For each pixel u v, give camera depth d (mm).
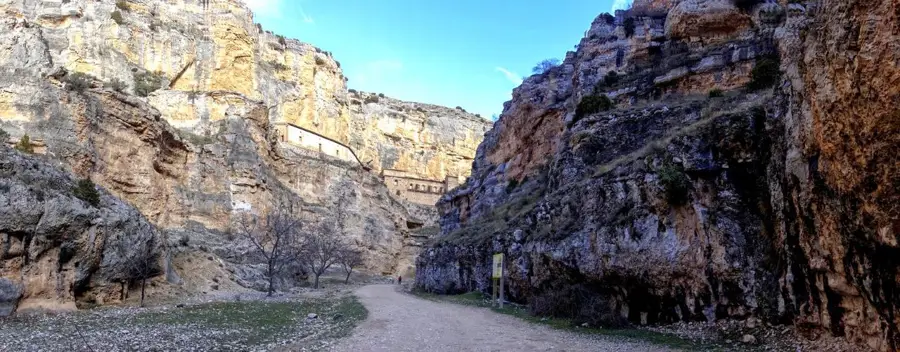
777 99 18422
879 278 12078
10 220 25344
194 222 66875
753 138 20203
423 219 117562
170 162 67125
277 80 113125
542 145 53875
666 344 18062
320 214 88250
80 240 28938
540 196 41688
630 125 32312
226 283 46406
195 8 102062
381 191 105812
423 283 52719
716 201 20172
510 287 33188
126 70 86875
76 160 49156
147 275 35406
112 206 33656
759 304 18188
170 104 79625
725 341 17844
